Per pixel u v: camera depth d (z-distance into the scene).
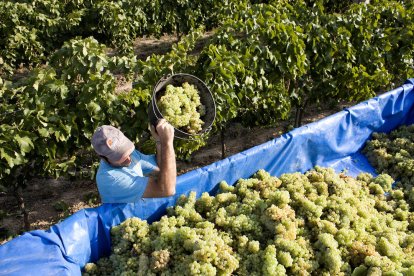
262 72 6.45
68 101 5.37
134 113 5.65
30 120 4.88
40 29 10.44
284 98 6.99
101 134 3.26
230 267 3.35
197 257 3.32
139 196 3.49
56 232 3.42
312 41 7.04
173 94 3.96
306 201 4.07
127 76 6.75
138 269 3.46
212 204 4.27
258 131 8.22
